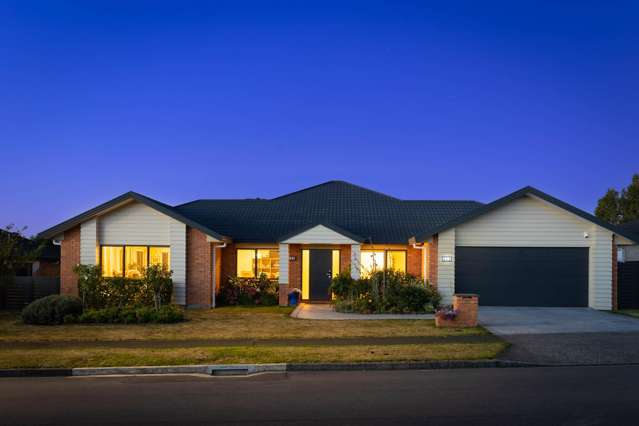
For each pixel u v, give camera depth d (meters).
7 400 8.02
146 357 10.67
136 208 20.58
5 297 20.48
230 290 21.56
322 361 10.27
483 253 19.88
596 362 10.33
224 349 11.45
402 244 22.27
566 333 13.55
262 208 26.08
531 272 19.72
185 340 12.77
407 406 7.48
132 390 8.59
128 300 19.05
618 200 38.69
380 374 9.65
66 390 8.63
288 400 7.87
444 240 19.73
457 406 7.46
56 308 15.76
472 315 14.75
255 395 8.18
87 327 14.95
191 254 20.42
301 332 13.84
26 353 11.16
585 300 19.56
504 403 7.60
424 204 26.31
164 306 17.33
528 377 9.28
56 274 30.11
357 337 13.07
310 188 28.67
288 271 21.02
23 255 17.97
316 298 22.17
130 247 20.62
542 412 7.15
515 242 19.78
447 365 10.21
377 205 26.17
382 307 18.19
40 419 7.07
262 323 15.62
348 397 7.99
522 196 19.75
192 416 7.13
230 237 22.11
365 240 21.52
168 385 8.93
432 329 14.27
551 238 19.72
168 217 20.39
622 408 7.33
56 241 20.45
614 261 19.34
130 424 6.83
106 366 9.99
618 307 19.84
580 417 6.93
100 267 19.52
